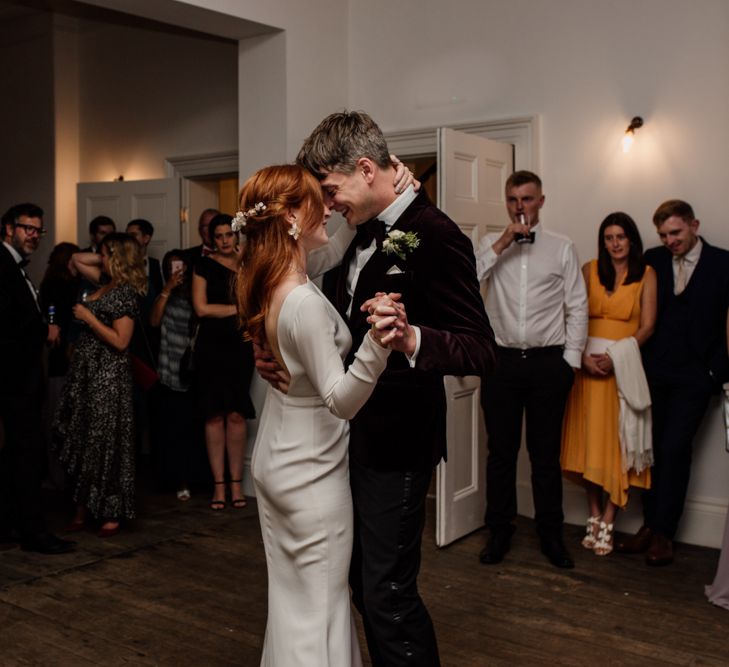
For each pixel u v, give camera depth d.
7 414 4.41
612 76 4.84
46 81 7.56
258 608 3.72
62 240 7.64
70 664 3.18
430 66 5.48
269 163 5.44
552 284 4.23
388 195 2.29
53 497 5.74
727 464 4.52
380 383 2.25
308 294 2.09
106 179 7.50
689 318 4.35
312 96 5.52
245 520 5.10
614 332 4.43
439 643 3.34
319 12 5.55
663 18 4.66
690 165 4.61
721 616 3.60
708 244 4.45
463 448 4.67
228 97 6.67
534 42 5.09
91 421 4.71
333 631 2.20
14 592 3.91
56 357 5.82
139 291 4.76
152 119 7.15
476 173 4.77
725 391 3.74
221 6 4.94
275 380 2.22
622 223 4.40
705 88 4.55
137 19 6.45
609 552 4.43
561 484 4.29
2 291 4.28
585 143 4.94
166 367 5.57
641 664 3.15
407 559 2.26
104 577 4.11
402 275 2.23
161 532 4.86
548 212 5.08
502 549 4.30
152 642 3.37
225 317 5.31
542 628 3.48
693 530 4.59
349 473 2.31
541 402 4.23
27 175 7.78
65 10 6.50
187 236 6.97
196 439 5.61
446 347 2.04
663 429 4.48
